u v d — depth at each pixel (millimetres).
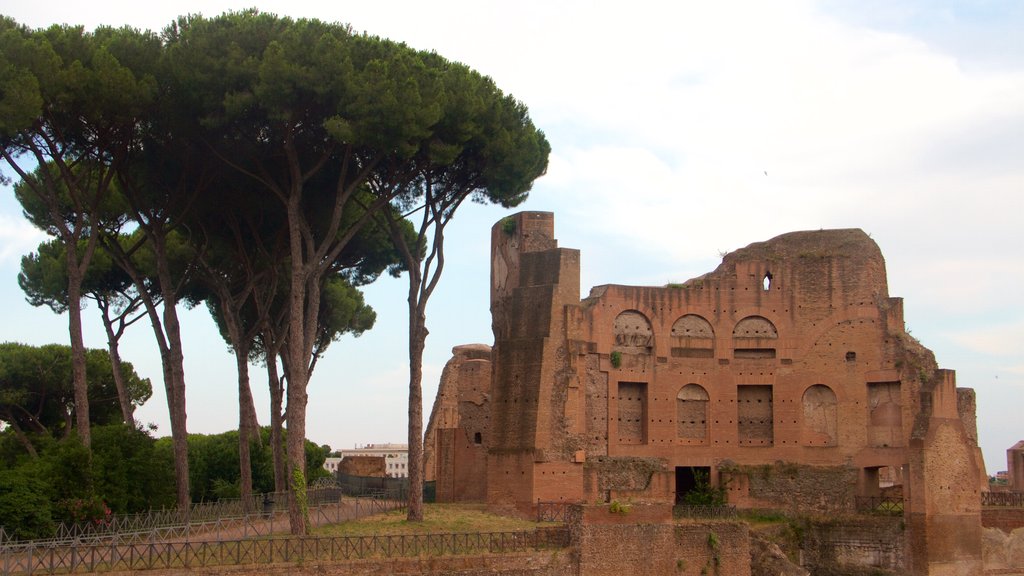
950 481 73188
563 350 73875
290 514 55562
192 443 96812
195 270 75000
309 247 60188
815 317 79688
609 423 76562
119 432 60062
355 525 60781
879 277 79875
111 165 59406
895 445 75875
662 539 61594
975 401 80500
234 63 55750
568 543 58938
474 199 68125
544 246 77875
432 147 60188
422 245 65312
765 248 82250
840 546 73750
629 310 78875
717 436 79250
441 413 90500
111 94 55625
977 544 73250
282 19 59469
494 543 56719
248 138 59188
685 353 79812
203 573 47125
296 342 57125
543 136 70750
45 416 90062
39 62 55031
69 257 57906
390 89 56094
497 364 74750
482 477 80812
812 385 78875
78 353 57688
